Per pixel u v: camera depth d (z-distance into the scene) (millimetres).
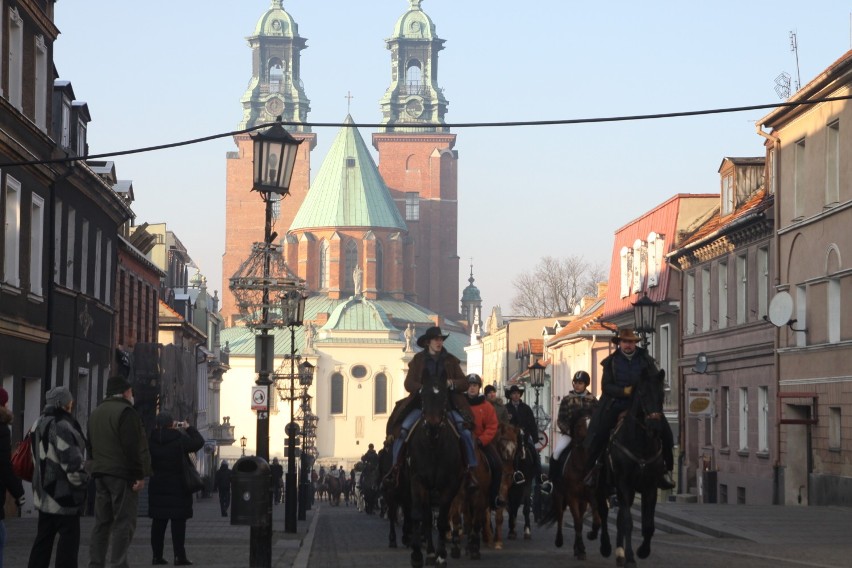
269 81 188750
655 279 54781
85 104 42031
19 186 31297
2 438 13195
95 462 14328
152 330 58938
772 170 40375
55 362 35969
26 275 32375
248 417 134625
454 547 17891
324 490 97938
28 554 18781
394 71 188375
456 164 180125
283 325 24406
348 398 135000
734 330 43250
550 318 109812
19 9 30969
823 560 16594
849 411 33312
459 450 15875
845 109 33719
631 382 15672
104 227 44094
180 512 17672
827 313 35094
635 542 20594
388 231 161125
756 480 40344
